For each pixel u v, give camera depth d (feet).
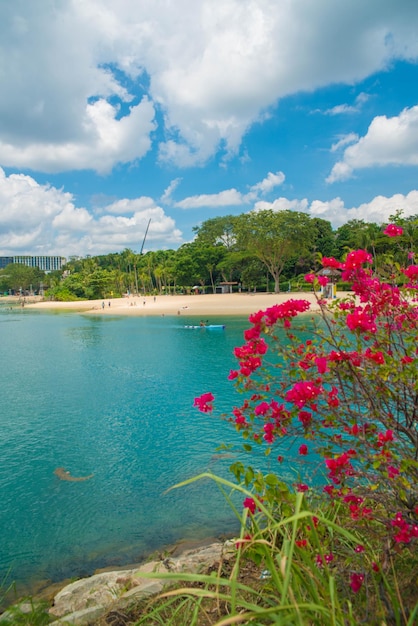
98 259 509.76
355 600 9.39
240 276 308.81
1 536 25.63
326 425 10.84
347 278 12.08
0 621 14.96
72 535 25.64
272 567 7.72
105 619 12.93
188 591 6.92
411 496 9.46
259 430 11.37
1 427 46.19
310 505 13.06
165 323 159.63
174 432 42.68
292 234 236.63
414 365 10.25
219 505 28.37
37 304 342.23
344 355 10.28
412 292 12.28
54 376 73.67
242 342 104.99
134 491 30.91
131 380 68.03
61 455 38.14
